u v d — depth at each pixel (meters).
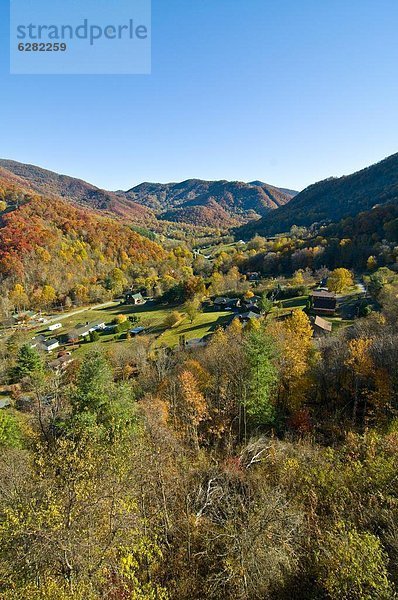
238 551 9.01
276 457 15.21
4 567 7.25
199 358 36.47
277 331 31.56
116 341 63.06
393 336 26.66
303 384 24.09
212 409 24.98
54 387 25.73
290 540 9.55
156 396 28.86
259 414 21.95
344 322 49.62
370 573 6.97
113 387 18.45
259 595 8.32
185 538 10.59
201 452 18.44
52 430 19.27
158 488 11.38
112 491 8.49
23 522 7.82
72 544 7.31
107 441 13.48
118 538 7.93
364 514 9.59
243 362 24.56
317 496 11.07
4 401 36.78
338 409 24.23
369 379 23.95
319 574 8.05
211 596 8.76
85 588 7.13
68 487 8.62
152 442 13.24
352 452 12.98
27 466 13.26
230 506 11.02
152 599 7.68
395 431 14.52
